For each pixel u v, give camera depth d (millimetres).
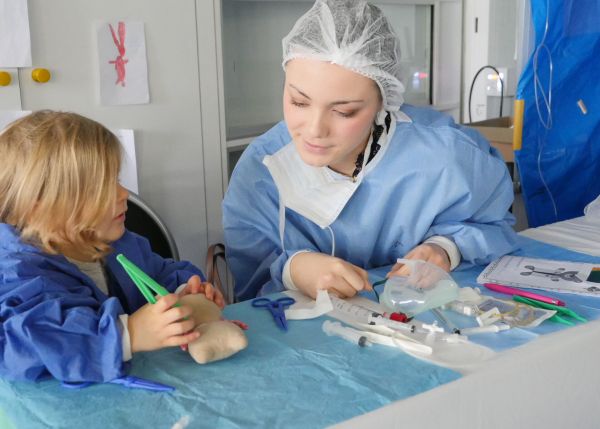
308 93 1121
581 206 2367
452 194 1329
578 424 1012
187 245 2143
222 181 2188
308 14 1149
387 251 1416
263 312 1120
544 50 2152
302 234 1379
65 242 999
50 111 1049
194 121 2080
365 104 1156
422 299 1086
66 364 853
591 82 2232
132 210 1761
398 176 1313
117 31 1868
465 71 2934
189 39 2020
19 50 1708
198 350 904
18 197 965
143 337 894
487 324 1026
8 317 874
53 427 763
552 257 1388
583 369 997
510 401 907
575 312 1072
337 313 1093
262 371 895
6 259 928
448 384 842
